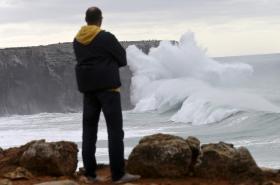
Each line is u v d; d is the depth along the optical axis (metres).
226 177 9.23
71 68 97.75
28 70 97.25
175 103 62.19
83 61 8.80
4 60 96.38
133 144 32.81
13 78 96.50
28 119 67.06
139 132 42.09
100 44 8.70
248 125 41.53
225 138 36.53
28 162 9.92
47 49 99.06
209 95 53.56
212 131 41.19
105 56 8.73
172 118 51.31
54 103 96.88
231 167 9.24
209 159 9.34
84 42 8.78
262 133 37.09
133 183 8.91
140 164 9.43
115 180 9.05
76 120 58.47
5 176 9.59
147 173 9.41
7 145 39.03
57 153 9.86
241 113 45.03
